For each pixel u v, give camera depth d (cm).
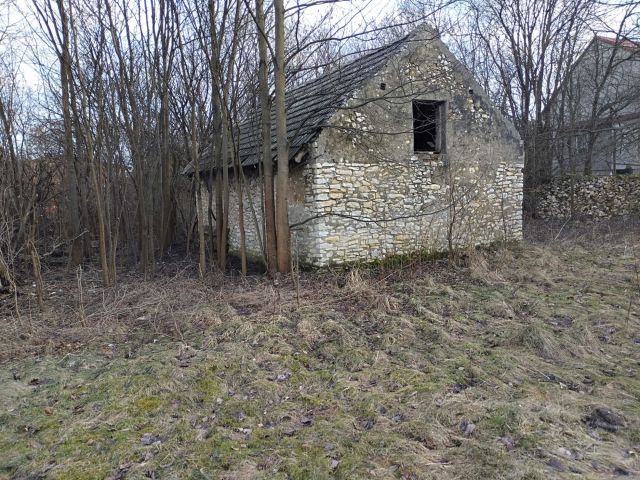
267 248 963
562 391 465
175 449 376
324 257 970
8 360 572
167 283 922
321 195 956
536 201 1814
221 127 1066
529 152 1831
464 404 434
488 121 1160
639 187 1706
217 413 439
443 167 1099
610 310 711
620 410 426
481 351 570
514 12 1833
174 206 1593
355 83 1014
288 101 1262
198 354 570
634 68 2117
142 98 1255
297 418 430
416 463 351
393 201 1042
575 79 2133
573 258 1085
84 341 633
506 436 385
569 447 369
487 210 1177
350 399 462
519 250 1171
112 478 343
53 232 1559
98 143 952
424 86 1060
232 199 1340
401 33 1481
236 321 661
